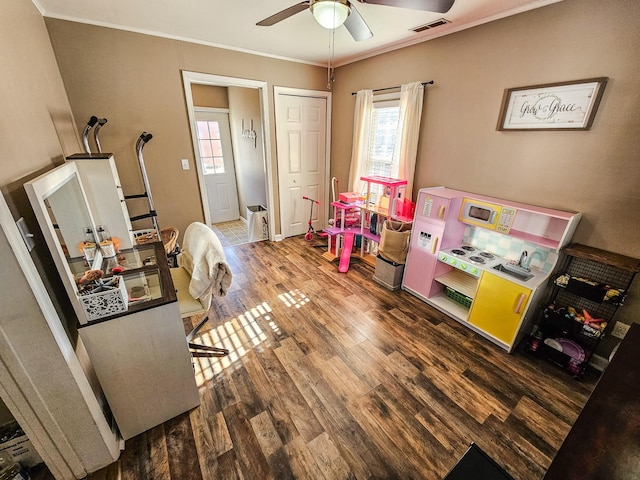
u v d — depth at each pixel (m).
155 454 1.47
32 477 1.37
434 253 2.63
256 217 4.31
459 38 2.50
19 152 1.26
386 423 1.63
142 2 2.11
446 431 1.59
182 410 1.67
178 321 1.47
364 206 3.56
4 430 1.32
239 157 5.21
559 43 1.94
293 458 1.45
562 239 1.97
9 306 0.99
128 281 1.56
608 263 1.77
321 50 3.29
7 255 0.94
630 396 0.78
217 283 1.85
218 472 1.39
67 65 2.45
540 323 2.12
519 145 2.26
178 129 3.12
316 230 4.80
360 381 1.91
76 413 1.24
